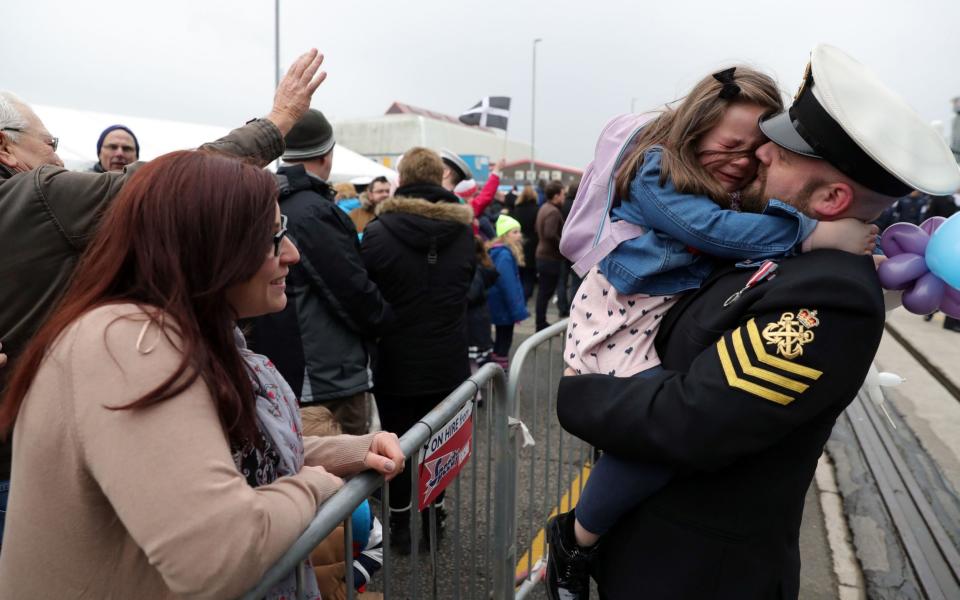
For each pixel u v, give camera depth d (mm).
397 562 2717
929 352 6051
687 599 1177
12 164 1754
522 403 4504
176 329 855
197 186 891
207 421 843
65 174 1538
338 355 2533
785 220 1110
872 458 3748
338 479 1087
